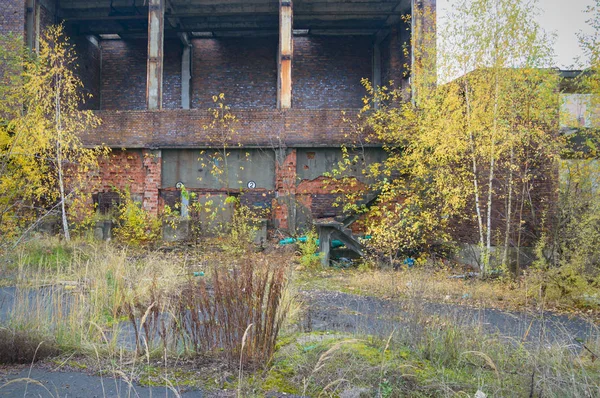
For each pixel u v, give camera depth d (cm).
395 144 1402
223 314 407
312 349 409
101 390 342
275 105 2247
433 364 395
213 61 2275
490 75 1151
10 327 448
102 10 1948
